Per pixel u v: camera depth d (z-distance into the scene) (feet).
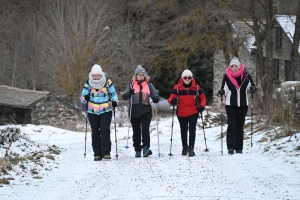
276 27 304.09
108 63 337.11
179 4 244.63
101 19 333.83
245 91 88.79
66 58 328.29
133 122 90.79
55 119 296.71
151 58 265.75
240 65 88.99
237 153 88.74
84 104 88.63
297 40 247.29
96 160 87.25
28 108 286.05
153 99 91.45
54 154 97.40
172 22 240.12
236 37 258.37
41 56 346.33
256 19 240.12
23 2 351.46
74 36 329.52
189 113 88.99
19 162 80.74
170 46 244.01
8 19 342.64
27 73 347.56
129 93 90.53
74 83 330.13
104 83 87.45
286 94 122.21
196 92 89.10
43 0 350.43
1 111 288.71
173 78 370.94
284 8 307.58
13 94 295.69
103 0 341.21
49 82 356.38
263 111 139.44
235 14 235.40
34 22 349.61
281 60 299.79
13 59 348.59
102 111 87.76
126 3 346.13
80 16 329.52
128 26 339.36
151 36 333.42
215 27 237.25
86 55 327.67
